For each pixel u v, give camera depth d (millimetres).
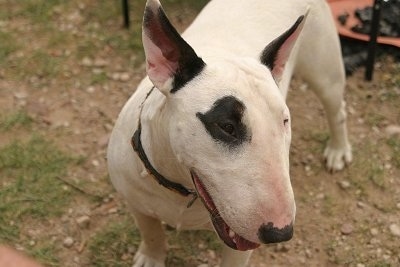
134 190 2555
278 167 1875
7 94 4258
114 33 4801
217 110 1917
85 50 4629
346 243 3492
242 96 1915
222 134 1912
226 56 2178
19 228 3445
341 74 3496
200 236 3438
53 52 4602
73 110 4172
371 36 4309
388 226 3580
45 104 4195
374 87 4461
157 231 3004
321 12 3246
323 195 3736
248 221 1871
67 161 3809
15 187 3629
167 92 2049
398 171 3902
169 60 2039
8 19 4867
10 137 3959
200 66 1997
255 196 1861
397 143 4055
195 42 2789
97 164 3824
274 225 1843
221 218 2025
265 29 2947
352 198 3729
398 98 4383
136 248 3381
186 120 1974
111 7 5004
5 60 4512
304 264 3381
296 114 4242
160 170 2303
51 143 3918
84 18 4918
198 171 1995
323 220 3596
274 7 3039
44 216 3508
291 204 1870
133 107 2512
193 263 3330
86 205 3584
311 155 3963
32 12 4930
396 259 3430
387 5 4801
